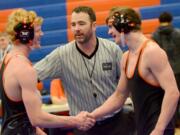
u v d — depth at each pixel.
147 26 9.39
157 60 3.51
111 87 4.42
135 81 3.65
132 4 9.86
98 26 9.25
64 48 4.43
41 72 4.37
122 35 3.67
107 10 9.84
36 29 3.54
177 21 9.38
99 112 4.10
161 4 9.91
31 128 3.53
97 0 9.95
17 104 3.46
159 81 3.53
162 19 7.69
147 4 9.88
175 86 3.52
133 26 3.63
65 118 3.70
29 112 3.41
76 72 4.39
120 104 4.09
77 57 4.39
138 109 3.70
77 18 4.27
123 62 3.83
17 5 10.17
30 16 3.49
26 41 3.47
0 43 7.09
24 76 3.36
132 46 3.66
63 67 4.42
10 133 3.48
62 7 9.95
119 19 3.65
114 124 4.42
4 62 3.52
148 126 3.63
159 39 7.68
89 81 4.38
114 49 4.41
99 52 4.40
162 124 3.50
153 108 3.61
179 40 7.62
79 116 3.89
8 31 3.49
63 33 9.49
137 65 3.62
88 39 4.31
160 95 3.62
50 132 5.94
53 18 9.78
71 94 4.46
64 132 6.01
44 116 3.48
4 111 3.55
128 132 4.44
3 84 3.47
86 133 4.43
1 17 9.97
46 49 9.19
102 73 4.38
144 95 3.63
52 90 6.35
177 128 7.70
